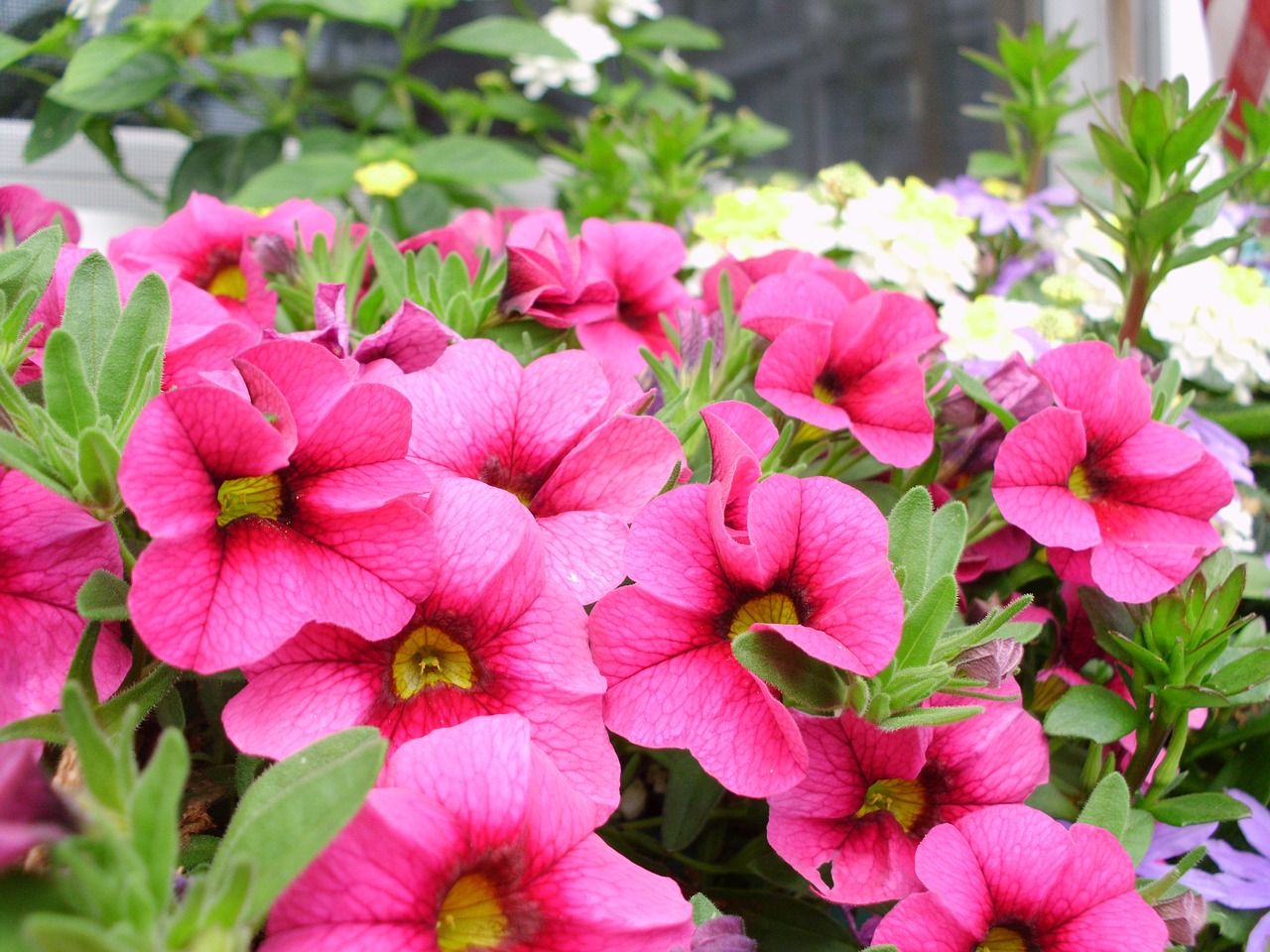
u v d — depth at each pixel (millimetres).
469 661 116
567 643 115
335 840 94
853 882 120
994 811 121
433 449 125
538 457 130
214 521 106
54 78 380
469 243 195
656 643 119
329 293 139
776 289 159
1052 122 314
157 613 99
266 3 365
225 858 92
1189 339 226
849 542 121
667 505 122
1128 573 144
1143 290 197
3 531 105
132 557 115
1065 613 172
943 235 255
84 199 418
